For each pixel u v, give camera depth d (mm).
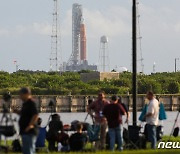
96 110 63125
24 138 43594
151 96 64250
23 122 43562
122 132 63812
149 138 64500
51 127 62406
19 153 57094
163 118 68500
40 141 58688
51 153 58719
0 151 52656
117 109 59406
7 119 50750
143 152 58656
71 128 64750
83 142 60906
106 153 57219
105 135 62969
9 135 50906
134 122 72625
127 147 64438
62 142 62250
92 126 62719
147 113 64125
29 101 43781
